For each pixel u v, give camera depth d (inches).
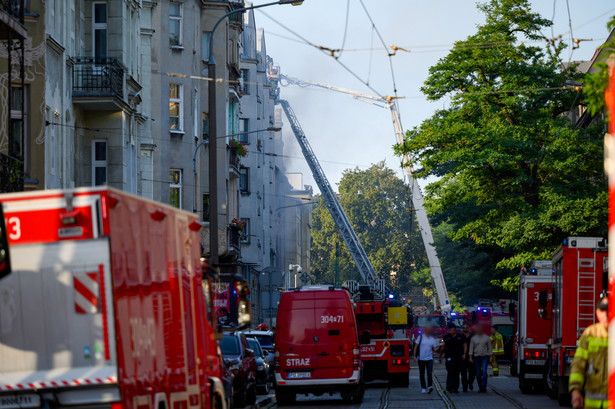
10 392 664.4
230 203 3973.9
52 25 1967.3
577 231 2822.3
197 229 925.8
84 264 665.6
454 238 3154.5
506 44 3048.7
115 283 666.8
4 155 1528.1
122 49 2311.8
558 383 1711.4
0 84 1763.0
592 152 2955.2
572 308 1660.9
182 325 839.7
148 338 730.2
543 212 2918.3
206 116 3558.1
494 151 2952.8
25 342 668.7
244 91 5319.9
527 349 2119.8
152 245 761.0
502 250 3703.3
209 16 3646.7
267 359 2466.8
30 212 671.8
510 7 3088.1
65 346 666.2
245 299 984.3
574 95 3026.6
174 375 797.9
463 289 5438.0
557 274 1770.4
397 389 2336.4
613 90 507.2
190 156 3245.6
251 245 5054.1
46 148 1865.2
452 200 3100.4
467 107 3083.2
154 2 3127.5
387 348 2425.0
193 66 3316.9
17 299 670.5
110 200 669.9
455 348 2124.8
